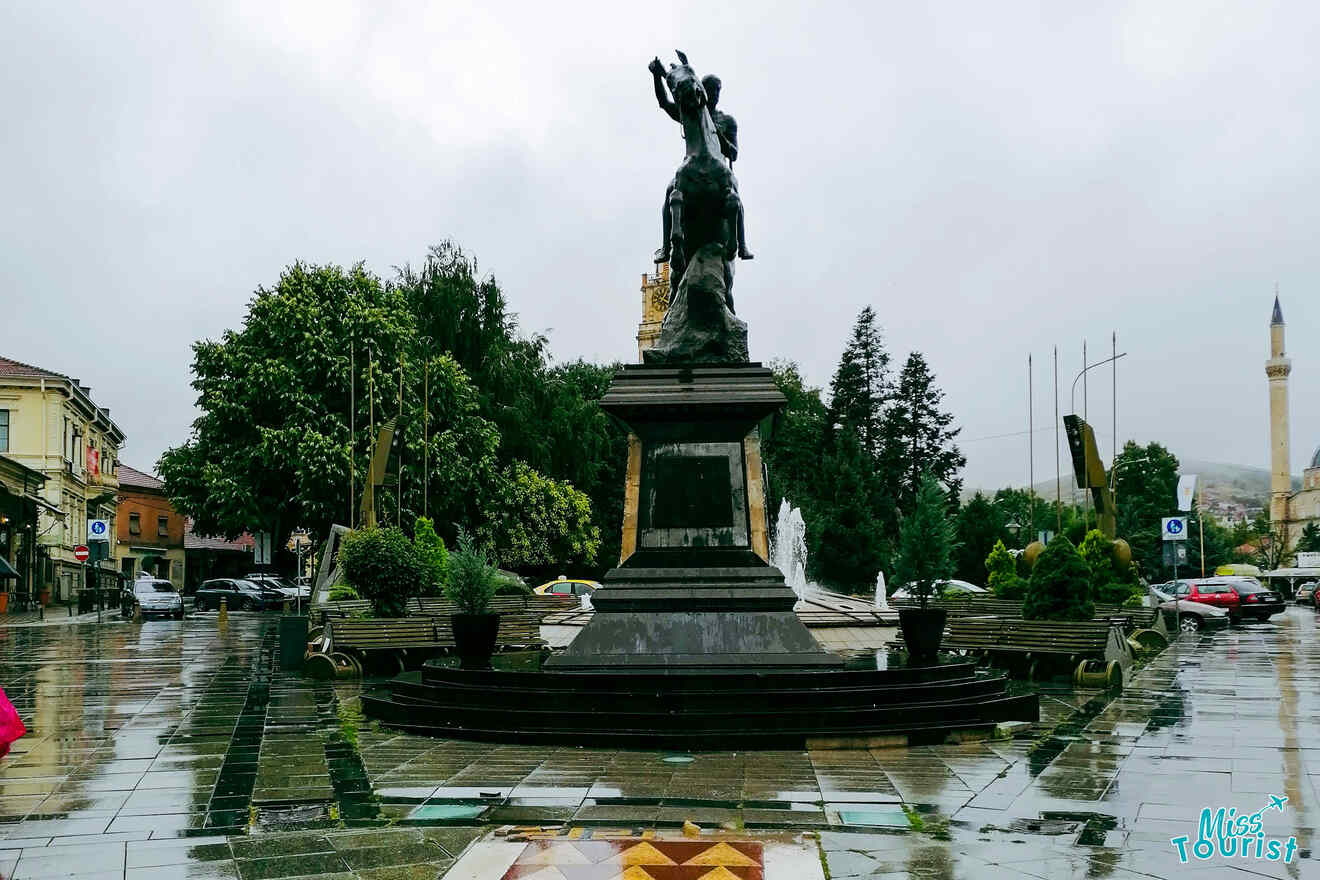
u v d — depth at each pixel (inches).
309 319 1651.1
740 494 563.8
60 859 282.7
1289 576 2891.2
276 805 344.2
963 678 532.4
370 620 789.2
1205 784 368.2
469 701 498.9
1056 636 706.2
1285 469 4559.5
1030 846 287.9
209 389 1660.9
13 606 1888.5
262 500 1648.6
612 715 459.8
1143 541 1991.9
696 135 639.1
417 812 331.9
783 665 518.6
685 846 286.7
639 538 562.3
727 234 627.8
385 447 1330.0
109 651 1025.5
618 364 2659.9
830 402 2760.8
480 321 1895.9
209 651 1022.4
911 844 289.7
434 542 1102.4
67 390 2333.9
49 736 493.4
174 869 273.1
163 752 447.5
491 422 1814.7
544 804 340.2
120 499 3004.4
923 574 586.6
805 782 371.9
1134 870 266.4
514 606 1037.2
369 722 526.0
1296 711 557.0
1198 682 707.4
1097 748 440.5
